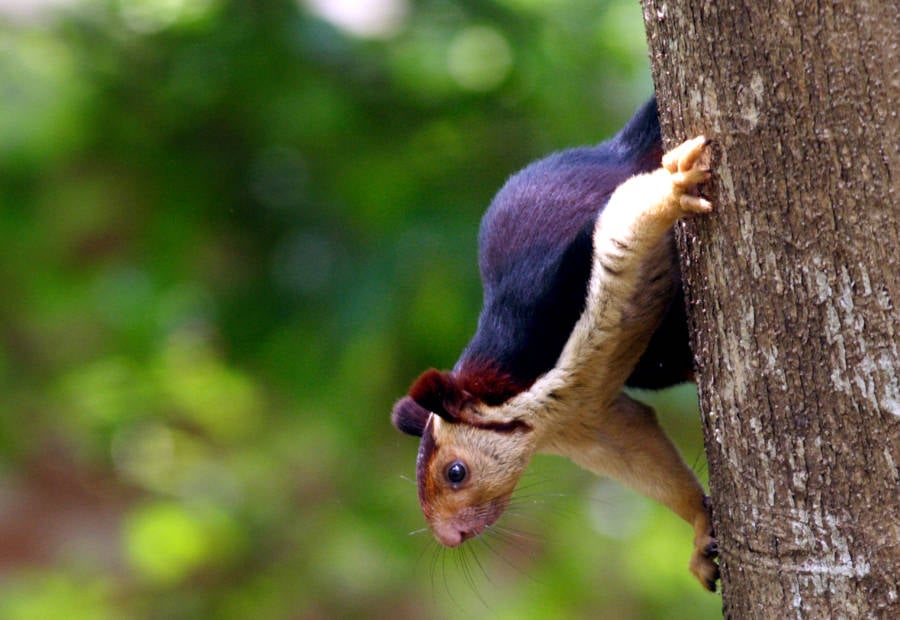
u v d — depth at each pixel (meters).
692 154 5.28
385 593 14.60
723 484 5.50
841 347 4.99
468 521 7.22
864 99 4.83
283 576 14.73
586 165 7.34
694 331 5.61
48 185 12.32
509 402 7.07
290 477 15.12
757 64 5.05
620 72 12.16
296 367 11.63
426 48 11.62
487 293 7.32
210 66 11.53
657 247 6.42
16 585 15.59
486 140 11.79
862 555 5.02
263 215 12.07
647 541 13.91
